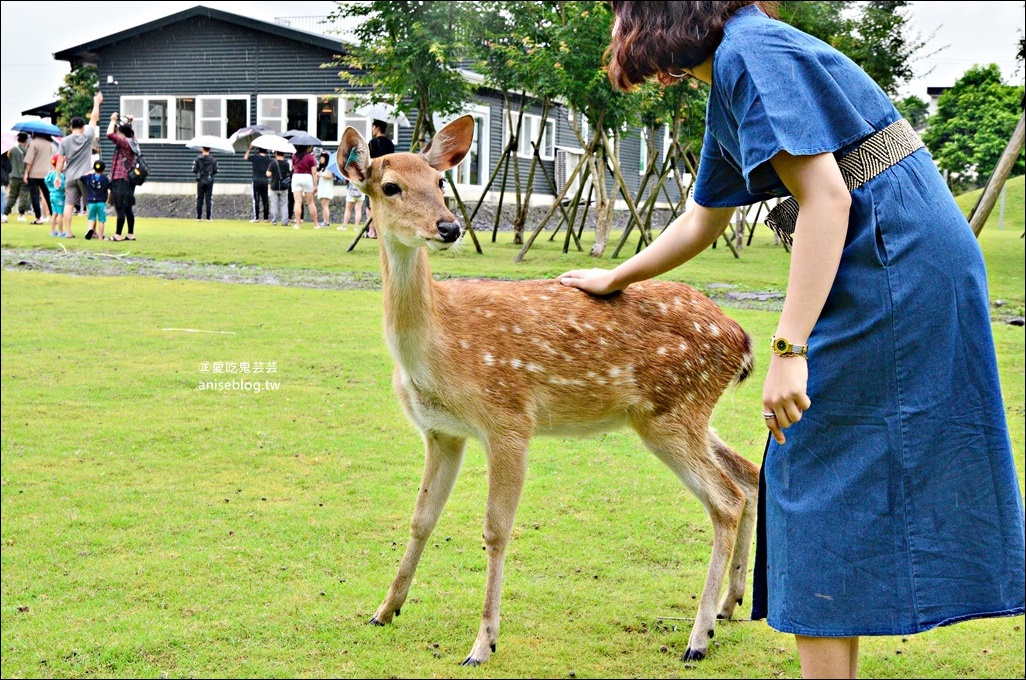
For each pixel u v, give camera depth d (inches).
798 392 92.7
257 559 171.8
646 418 158.2
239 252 583.8
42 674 132.0
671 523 189.8
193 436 238.5
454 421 152.2
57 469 215.0
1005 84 714.2
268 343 336.2
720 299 434.3
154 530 183.2
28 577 162.7
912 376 93.4
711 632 144.4
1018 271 556.7
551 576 167.8
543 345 154.5
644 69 104.2
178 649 140.0
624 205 1178.0
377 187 151.2
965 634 150.6
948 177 754.2
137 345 330.3
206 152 931.3
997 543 95.3
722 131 103.0
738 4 100.0
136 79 1081.4
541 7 606.5
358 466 220.1
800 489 96.8
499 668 136.7
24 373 292.5
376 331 356.8
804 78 93.7
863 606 94.1
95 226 645.3
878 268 93.0
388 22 598.5
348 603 156.1
